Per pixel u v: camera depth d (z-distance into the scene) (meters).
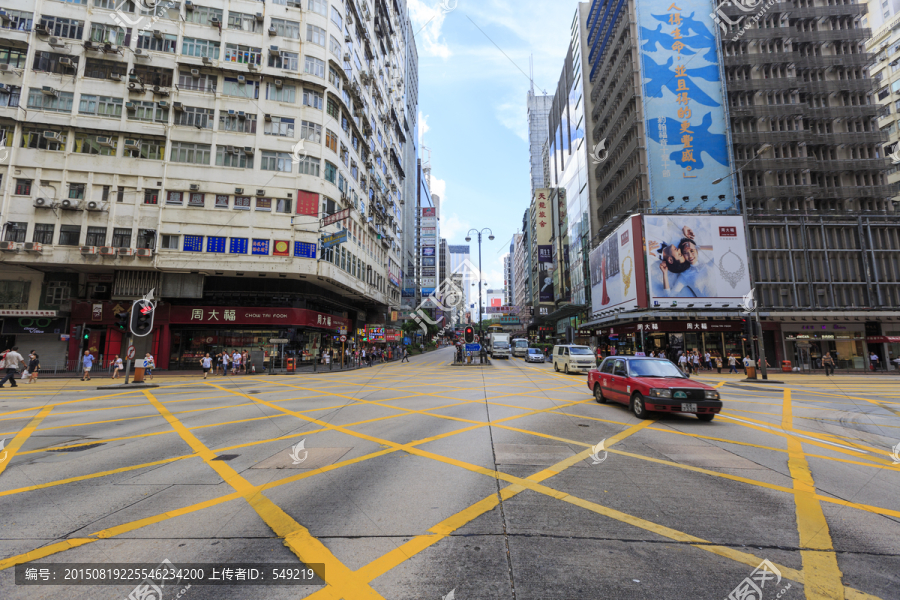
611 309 38.06
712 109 35.69
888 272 31.52
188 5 27.06
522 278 113.81
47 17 25.27
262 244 26.39
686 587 2.68
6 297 25.62
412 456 6.06
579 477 5.03
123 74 25.91
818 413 10.30
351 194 33.66
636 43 37.69
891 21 41.94
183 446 6.85
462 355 33.03
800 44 36.88
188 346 27.97
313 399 13.01
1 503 4.27
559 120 68.25
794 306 31.02
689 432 7.77
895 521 3.78
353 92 32.88
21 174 24.17
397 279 56.59
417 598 2.58
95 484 4.89
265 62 27.67
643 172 35.81
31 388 16.45
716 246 31.67
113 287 25.70
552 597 2.58
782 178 34.66
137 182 25.36
